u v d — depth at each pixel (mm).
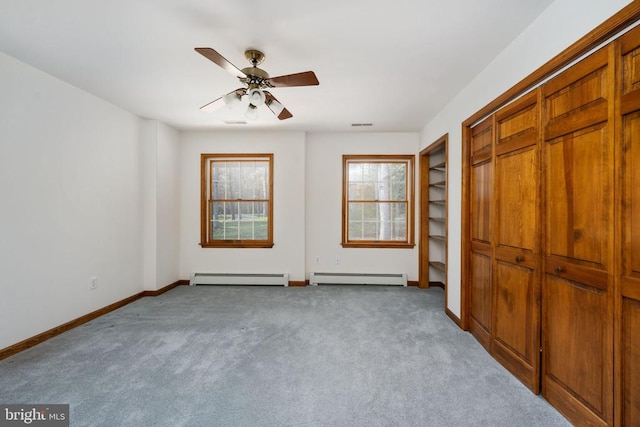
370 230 4723
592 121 1451
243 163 4707
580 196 1535
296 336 2707
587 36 1440
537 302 1837
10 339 2328
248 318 3164
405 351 2412
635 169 1254
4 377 2006
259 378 2016
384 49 2188
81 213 2994
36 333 2533
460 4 1694
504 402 1766
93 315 3131
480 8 1728
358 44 2121
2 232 2283
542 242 1812
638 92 1228
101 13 1781
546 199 1782
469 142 2799
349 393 1849
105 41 2098
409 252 4605
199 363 2213
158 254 4051
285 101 3260
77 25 1905
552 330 1734
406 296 4008
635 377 1262
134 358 2283
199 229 4633
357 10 1747
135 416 1629
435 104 3342
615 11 1308
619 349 1318
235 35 2014
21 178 2416
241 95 2428
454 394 1841
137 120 3838
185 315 3258
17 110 2379
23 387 1891
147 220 3990
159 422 1585
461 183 2891
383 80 2713
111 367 2146
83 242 3021
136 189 3828
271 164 4586
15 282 2369
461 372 2096
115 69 2531
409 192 4664
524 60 1945
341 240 4676
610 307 1356
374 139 4633
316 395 1828
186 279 4648
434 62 2381
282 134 4586
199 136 4617
